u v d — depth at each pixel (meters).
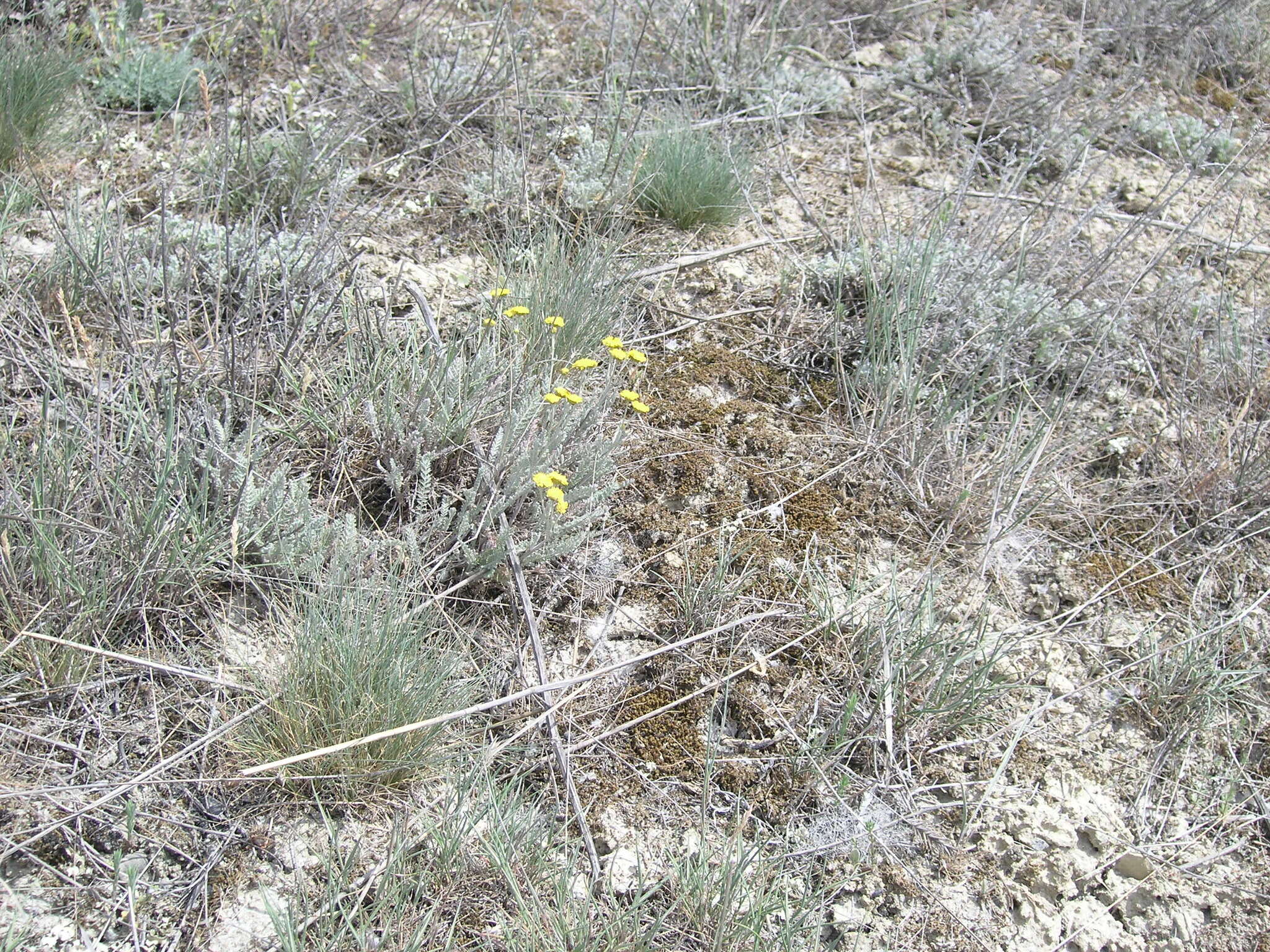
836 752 2.56
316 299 3.22
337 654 2.38
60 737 2.32
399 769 2.36
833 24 5.27
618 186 3.99
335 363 3.16
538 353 3.31
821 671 2.73
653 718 2.61
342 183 3.80
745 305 3.79
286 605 2.62
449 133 4.20
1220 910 2.47
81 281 3.20
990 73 4.97
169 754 2.34
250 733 2.37
